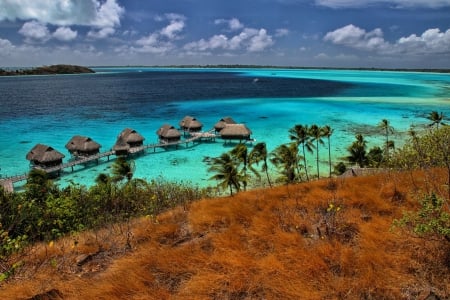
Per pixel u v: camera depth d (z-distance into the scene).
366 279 5.96
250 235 8.26
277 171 42.06
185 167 46.06
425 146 11.67
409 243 7.04
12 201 13.80
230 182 29.75
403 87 154.38
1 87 171.38
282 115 83.62
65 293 6.36
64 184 40.53
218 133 64.62
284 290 5.86
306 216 9.16
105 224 12.73
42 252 8.67
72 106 102.50
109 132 67.56
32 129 69.75
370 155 38.41
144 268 7.06
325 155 48.47
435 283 5.81
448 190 9.02
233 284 6.16
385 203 9.44
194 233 9.04
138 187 26.83
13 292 6.47
